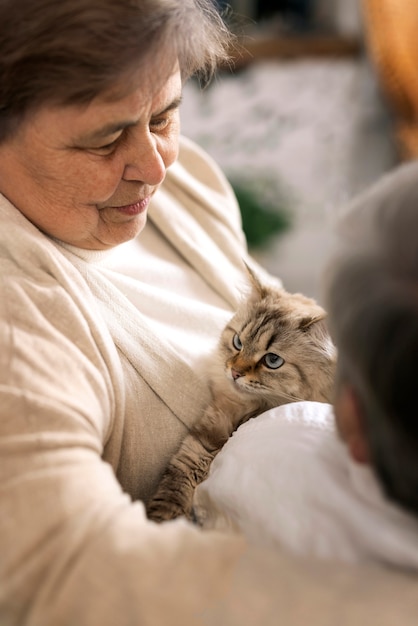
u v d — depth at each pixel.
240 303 1.27
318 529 0.70
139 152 0.87
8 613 0.65
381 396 0.58
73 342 0.82
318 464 0.74
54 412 0.73
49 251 0.85
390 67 2.52
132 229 0.99
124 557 0.64
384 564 0.67
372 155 3.23
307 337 1.22
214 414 1.11
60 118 0.79
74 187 0.87
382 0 2.48
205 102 3.07
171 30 0.78
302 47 3.01
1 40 0.74
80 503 0.68
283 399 1.24
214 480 0.85
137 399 0.96
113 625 0.61
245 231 3.15
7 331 0.76
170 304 1.12
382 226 0.61
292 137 3.18
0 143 0.83
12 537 0.66
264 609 0.61
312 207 3.27
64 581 0.63
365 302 0.59
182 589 0.62
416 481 0.60
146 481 1.01
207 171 1.36
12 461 0.69
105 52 0.75
